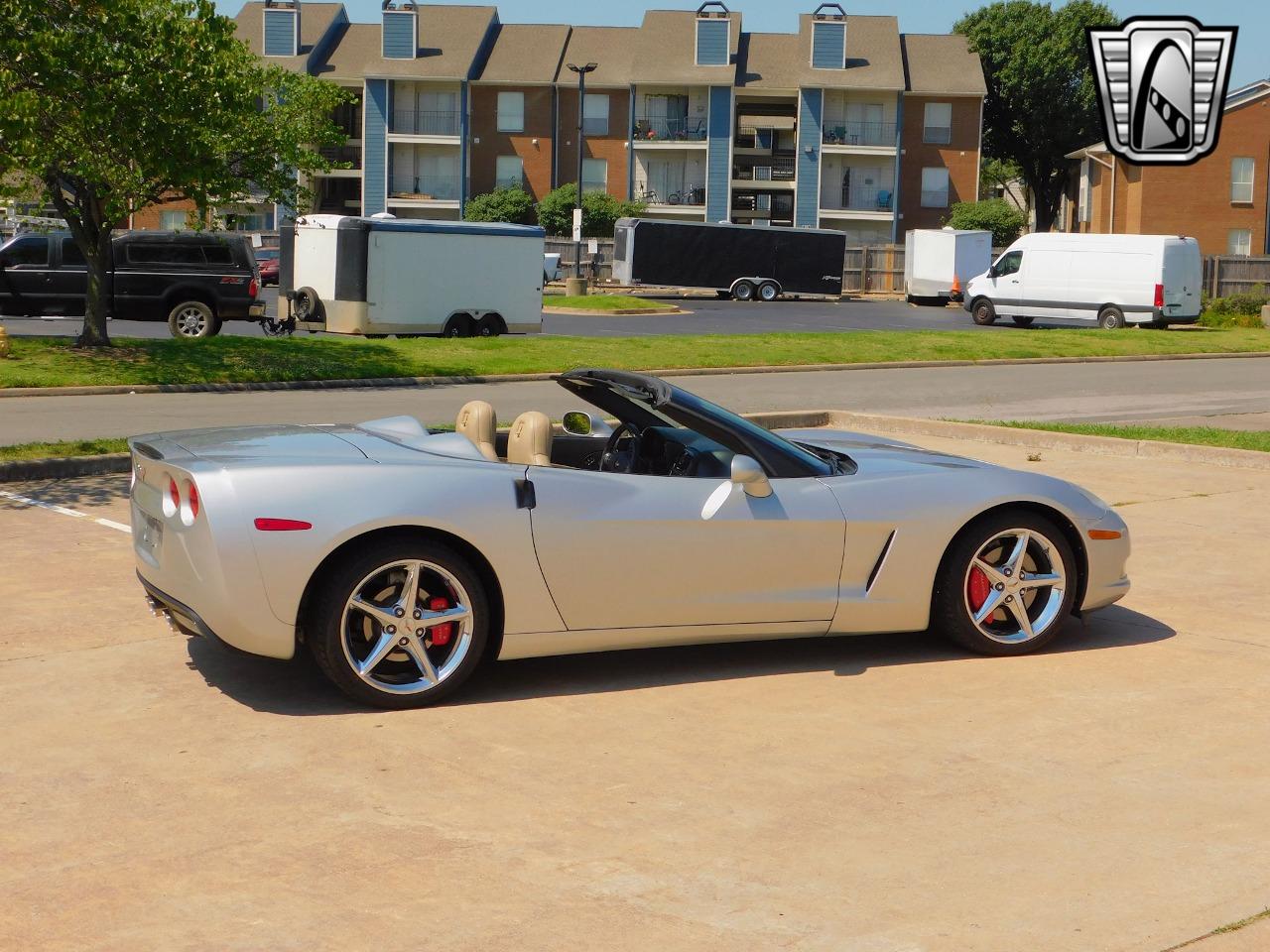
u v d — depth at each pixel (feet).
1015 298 114.93
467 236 85.51
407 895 11.55
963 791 14.05
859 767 14.82
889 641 20.40
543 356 73.41
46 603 21.77
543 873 12.02
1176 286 109.50
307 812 13.42
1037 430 45.09
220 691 17.43
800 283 156.15
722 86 192.95
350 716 16.51
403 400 58.44
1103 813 13.42
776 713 16.79
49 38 48.73
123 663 18.60
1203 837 12.79
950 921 11.06
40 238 81.30
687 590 17.93
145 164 56.59
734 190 203.21
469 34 199.72
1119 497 33.27
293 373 64.28
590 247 171.22
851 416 50.21
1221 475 37.24
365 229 82.48
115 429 45.96
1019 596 19.45
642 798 13.85
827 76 193.57
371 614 16.56
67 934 10.80
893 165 196.24
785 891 11.66
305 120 72.18
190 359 65.10
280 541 16.06
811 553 18.45
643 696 17.48
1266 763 14.89
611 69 197.26
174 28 55.06
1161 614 21.88
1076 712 16.79
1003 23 235.20
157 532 17.67
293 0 194.70
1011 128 240.32
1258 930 10.80
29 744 15.42
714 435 18.63
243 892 11.59
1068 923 11.00
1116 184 175.22
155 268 81.51
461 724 16.28
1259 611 22.06
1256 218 166.09
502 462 17.69
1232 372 78.59
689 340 83.97
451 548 16.98
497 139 197.57
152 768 14.69
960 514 18.97
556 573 17.22
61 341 67.82
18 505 31.01
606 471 19.92
